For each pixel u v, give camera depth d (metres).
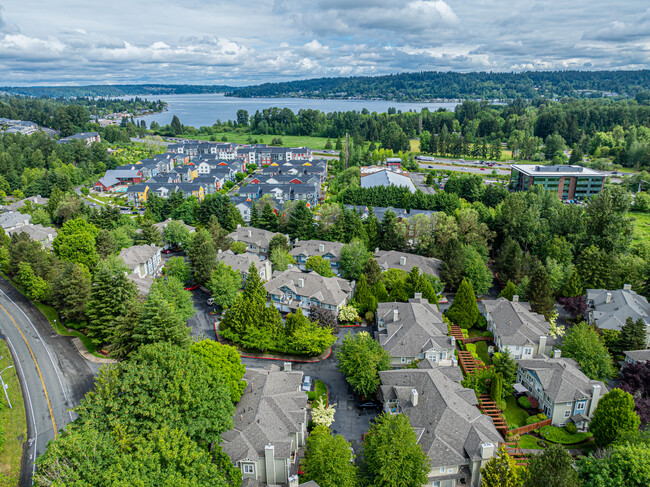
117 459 40.47
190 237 132.88
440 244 125.38
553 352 79.44
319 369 81.44
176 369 51.78
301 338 80.44
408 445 52.06
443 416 59.56
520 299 100.81
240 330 85.88
